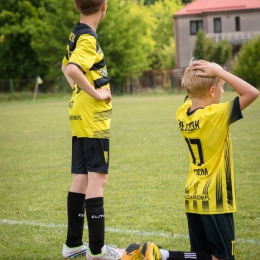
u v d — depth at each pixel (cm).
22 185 1648
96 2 896
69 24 9569
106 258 908
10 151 2453
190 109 784
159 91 8919
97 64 905
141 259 795
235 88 732
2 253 985
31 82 9381
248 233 1061
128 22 9488
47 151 2423
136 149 2328
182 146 2362
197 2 11512
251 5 10900
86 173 950
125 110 4906
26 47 10350
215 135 744
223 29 11069
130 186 1555
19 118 4544
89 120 900
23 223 1198
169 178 1653
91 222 902
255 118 3447
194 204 762
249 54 8081
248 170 1723
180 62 11512
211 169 754
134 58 9338
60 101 7925
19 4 10012
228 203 746
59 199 1439
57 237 1085
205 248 781
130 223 1163
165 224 1148
